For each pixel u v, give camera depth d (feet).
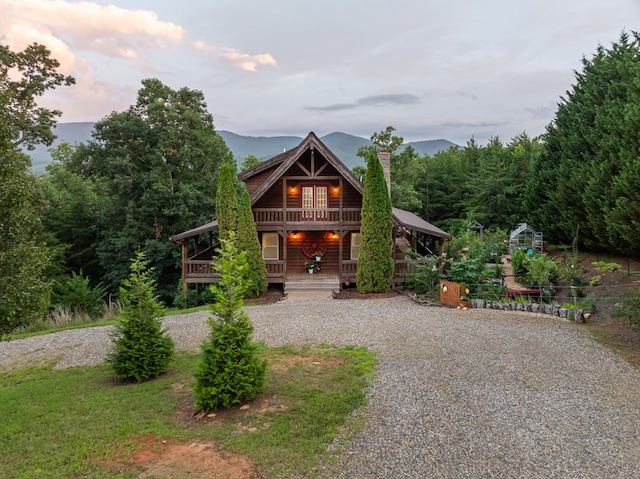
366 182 62.39
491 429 22.29
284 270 65.92
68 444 21.86
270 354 35.40
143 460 20.18
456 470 18.88
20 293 25.05
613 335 38.37
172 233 97.91
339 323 44.75
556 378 29.04
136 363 31.07
